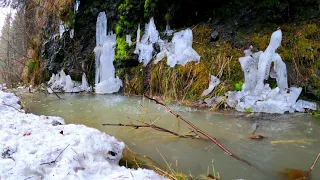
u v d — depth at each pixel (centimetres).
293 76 312
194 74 358
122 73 434
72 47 493
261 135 225
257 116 279
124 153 191
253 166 171
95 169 150
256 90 319
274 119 267
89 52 482
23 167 145
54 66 515
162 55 401
